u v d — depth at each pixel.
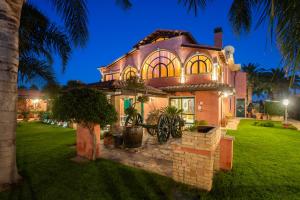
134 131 7.39
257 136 10.24
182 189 4.19
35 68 9.11
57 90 9.28
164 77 16.19
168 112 9.75
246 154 6.77
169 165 5.58
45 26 8.60
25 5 7.97
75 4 6.02
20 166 5.61
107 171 5.21
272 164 5.71
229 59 17.75
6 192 4.08
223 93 13.97
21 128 13.98
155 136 9.93
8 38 4.16
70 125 14.27
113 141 7.97
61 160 6.17
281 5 2.15
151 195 3.98
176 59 15.62
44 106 24.72
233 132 11.55
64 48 9.07
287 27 2.13
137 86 10.20
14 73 4.31
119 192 4.11
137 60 17.84
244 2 4.96
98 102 5.69
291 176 4.82
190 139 4.30
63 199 3.87
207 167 4.08
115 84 9.92
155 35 17.23
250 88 32.06
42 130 12.95
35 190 4.21
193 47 14.35
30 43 8.73
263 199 3.76
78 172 5.16
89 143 6.30
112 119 6.08
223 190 4.10
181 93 14.66
